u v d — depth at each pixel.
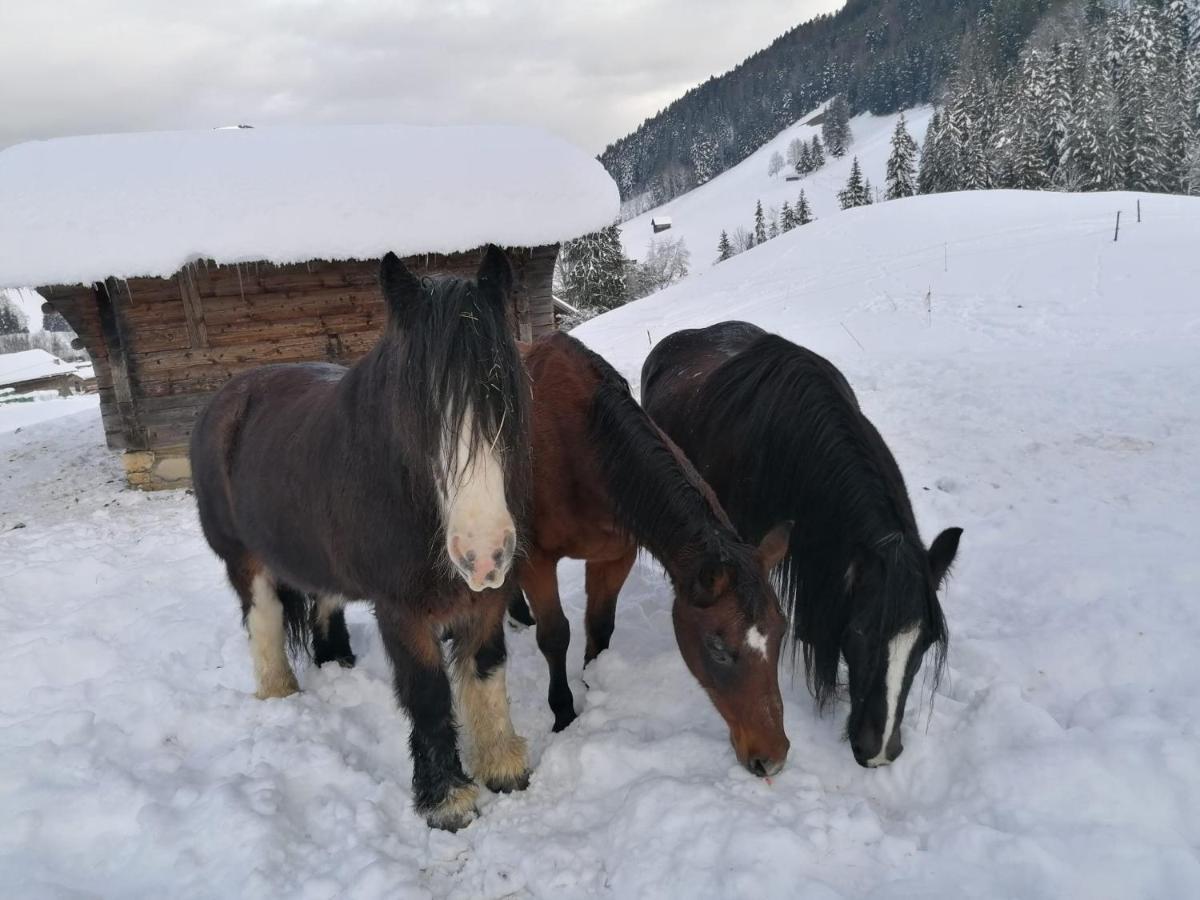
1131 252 15.45
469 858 2.72
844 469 2.87
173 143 8.55
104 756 3.28
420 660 2.75
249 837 2.67
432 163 8.41
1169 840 2.33
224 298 7.96
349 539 2.70
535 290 9.22
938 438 6.98
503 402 2.11
